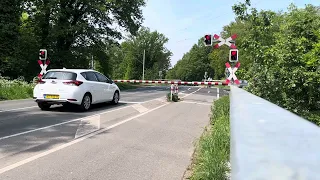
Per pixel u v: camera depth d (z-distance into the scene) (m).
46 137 7.04
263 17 11.14
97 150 6.05
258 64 10.49
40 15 30.89
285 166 0.55
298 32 10.78
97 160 5.39
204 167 4.28
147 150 6.14
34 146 6.21
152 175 4.69
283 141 0.69
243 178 0.54
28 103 13.93
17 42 28.30
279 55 9.81
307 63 9.27
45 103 11.66
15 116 9.91
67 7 31.78
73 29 30.45
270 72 9.94
